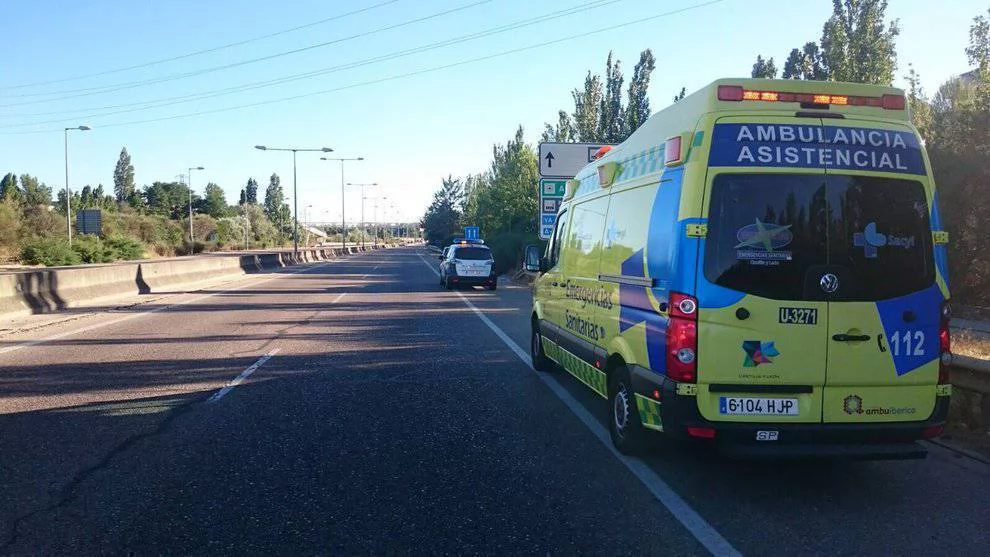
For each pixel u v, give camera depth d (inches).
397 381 371.9
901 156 206.7
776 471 232.1
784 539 179.3
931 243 205.9
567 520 191.3
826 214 201.5
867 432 201.6
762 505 202.1
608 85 1052.5
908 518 192.9
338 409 311.1
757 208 200.2
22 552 170.7
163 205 4781.0
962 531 184.1
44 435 267.6
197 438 265.1
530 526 187.3
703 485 218.4
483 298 895.7
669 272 205.8
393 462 239.1
